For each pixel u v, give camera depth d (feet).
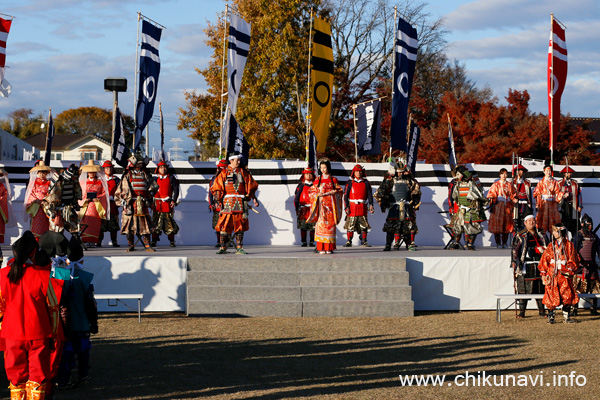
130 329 33.04
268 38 106.83
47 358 19.94
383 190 46.29
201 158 171.22
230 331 32.63
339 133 126.82
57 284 20.06
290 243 53.83
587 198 56.65
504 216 50.47
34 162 53.21
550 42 49.78
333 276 38.14
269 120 109.50
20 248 19.52
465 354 27.91
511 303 38.81
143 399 21.39
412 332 32.68
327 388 22.79
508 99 103.45
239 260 38.88
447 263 39.34
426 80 146.00
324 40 49.88
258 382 23.50
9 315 19.48
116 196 43.98
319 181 43.42
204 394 21.98
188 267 38.52
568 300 35.04
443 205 55.06
